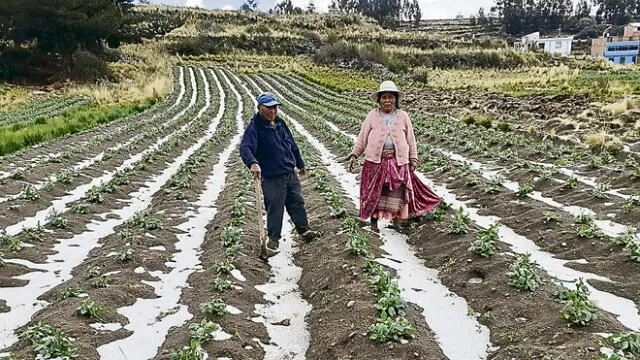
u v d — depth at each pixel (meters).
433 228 8.15
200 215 10.23
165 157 17.20
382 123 8.16
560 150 14.39
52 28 46.28
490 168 13.47
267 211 7.89
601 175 11.68
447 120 22.66
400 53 70.94
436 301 6.10
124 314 5.89
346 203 10.27
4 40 49.28
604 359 4.17
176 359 4.65
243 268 7.02
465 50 73.06
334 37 84.38
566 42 108.44
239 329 5.43
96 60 47.72
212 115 31.25
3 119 27.02
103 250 7.92
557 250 7.49
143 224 8.88
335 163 15.79
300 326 5.77
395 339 4.90
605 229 8.30
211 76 54.12
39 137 20.42
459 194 11.02
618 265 6.64
